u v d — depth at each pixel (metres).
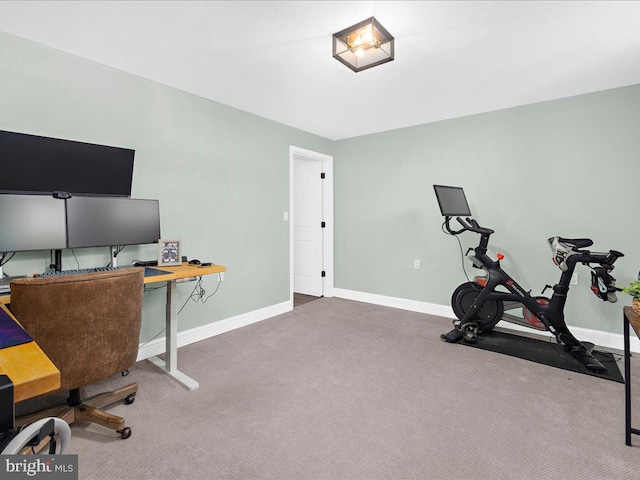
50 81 2.04
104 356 1.46
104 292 1.41
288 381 2.17
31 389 0.63
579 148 2.85
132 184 2.44
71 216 2.00
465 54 2.13
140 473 1.37
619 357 2.54
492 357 2.56
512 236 3.19
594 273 2.40
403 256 3.93
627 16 1.71
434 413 1.81
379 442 1.58
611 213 2.73
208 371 2.30
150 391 2.03
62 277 1.32
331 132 4.08
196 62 2.24
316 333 3.09
